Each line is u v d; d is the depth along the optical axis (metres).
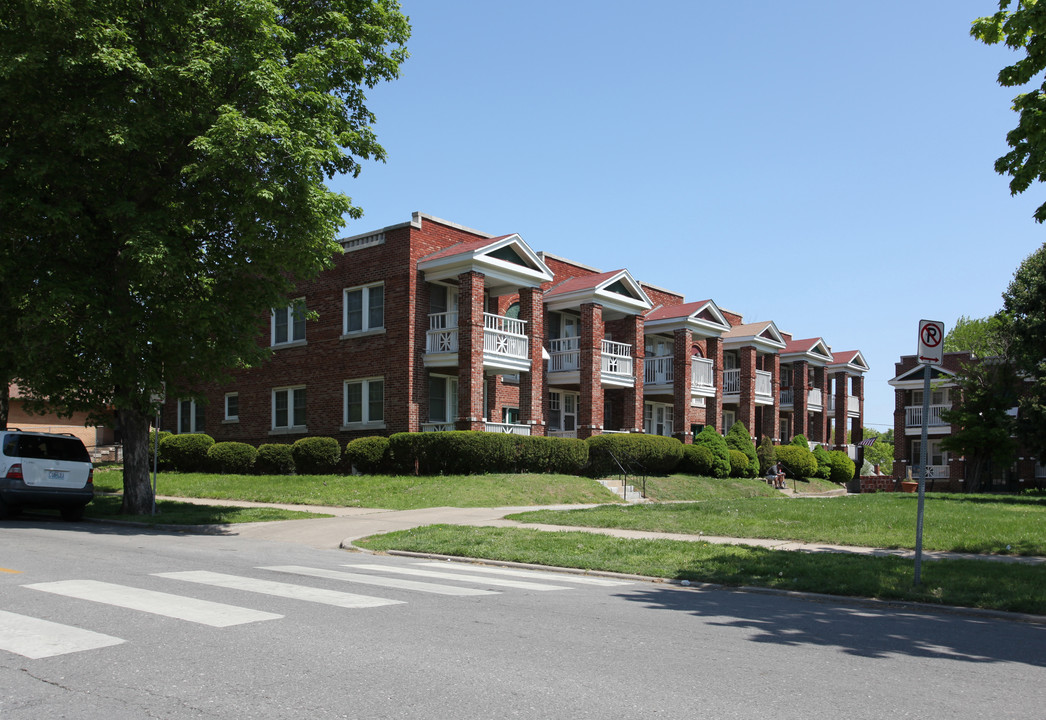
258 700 5.04
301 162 16.12
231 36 16.48
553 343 34.12
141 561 11.33
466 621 7.58
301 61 16.97
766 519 17.89
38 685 5.27
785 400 49.34
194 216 18.02
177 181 17.78
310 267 18.78
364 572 11.14
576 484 26.67
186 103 16.52
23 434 17.58
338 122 18.44
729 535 15.90
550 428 34.25
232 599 8.36
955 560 12.38
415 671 5.75
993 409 34.88
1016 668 6.47
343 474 28.36
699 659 6.36
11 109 15.88
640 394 34.38
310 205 16.81
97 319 16.42
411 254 28.31
